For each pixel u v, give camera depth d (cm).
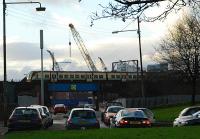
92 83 11794
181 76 6381
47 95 11244
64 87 11531
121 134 2011
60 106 7888
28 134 2253
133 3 1060
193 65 6012
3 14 3944
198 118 2986
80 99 12550
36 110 3020
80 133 2139
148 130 2192
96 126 2620
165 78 8656
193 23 5719
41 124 2994
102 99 12062
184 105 7462
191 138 1809
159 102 8981
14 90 6234
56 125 4306
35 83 10956
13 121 2948
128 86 11394
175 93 10088
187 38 5944
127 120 2698
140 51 5803
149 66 10225
